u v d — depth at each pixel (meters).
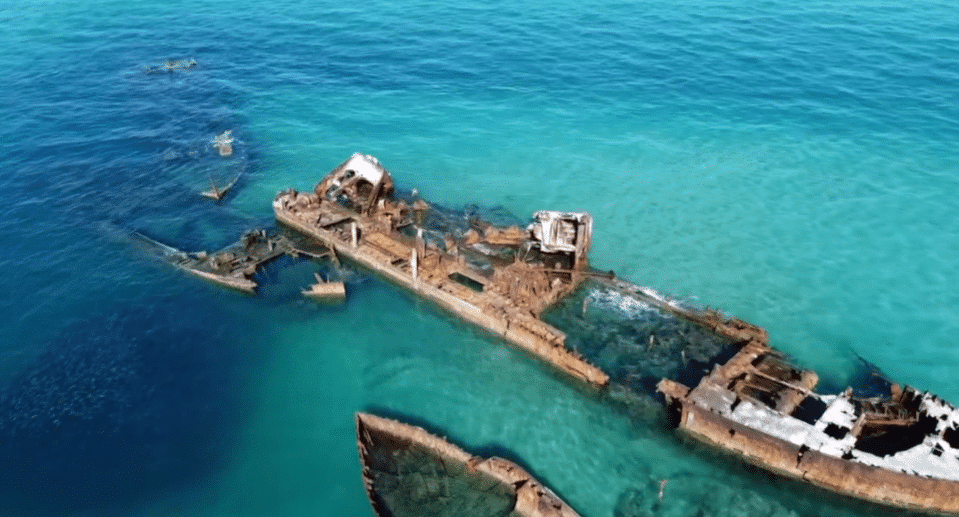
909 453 28.20
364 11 100.69
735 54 80.75
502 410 34.19
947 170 56.78
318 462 31.06
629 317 40.44
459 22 94.69
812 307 42.41
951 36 83.12
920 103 67.69
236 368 36.81
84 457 31.00
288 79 78.00
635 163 59.50
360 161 49.78
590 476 30.59
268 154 62.00
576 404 34.50
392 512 28.33
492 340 38.88
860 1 98.44
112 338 38.53
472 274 42.31
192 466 30.75
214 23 96.88
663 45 84.19
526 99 71.62
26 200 52.59
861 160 58.72
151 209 52.34
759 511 29.03
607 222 51.31
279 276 44.56
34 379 35.41
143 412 33.62
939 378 36.88
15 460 30.73
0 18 96.88
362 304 42.00
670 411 33.81
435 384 35.94
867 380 36.72
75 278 43.53
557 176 57.69
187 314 40.75
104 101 71.88
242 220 51.44
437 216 51.62
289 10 102.44
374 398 34.97
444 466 30.77
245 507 28.86
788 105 68.56
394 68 80.06
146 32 93.31
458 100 71.88
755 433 29.89
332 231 47.12
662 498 29.53
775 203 53.41
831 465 28.45
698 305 42.47
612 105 69.88
